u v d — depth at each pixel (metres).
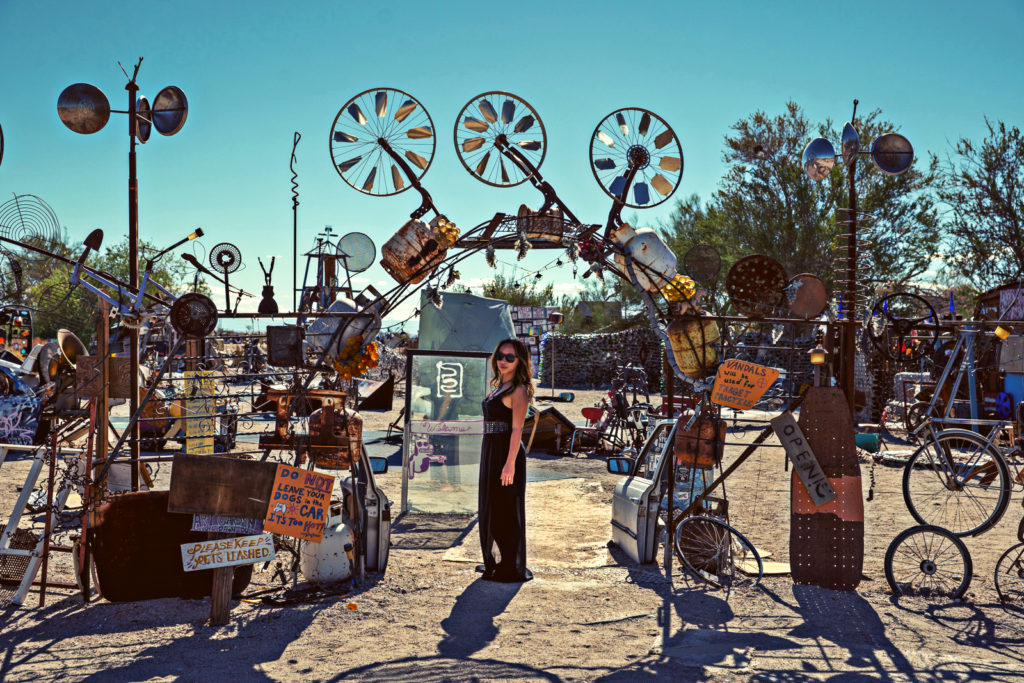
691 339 6.02
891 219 27.25
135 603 4.95
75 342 5.82
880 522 7.68
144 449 9.38
